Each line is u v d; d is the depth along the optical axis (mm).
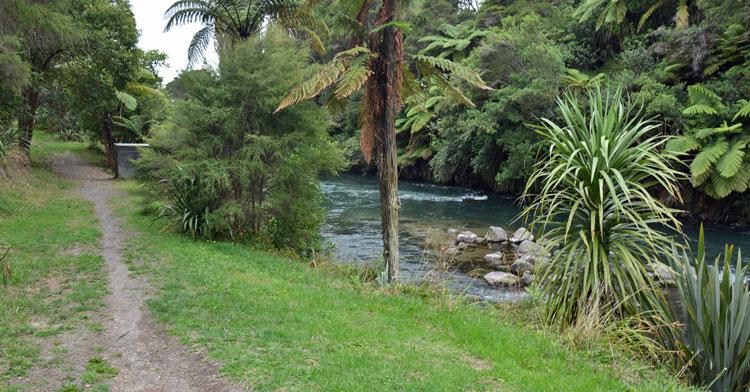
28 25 14000
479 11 32625
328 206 20641
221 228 10266
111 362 4227
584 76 19875
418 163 32500
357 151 33000
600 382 4094
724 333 4379
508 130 21328
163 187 11234
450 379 3881
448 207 20812
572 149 5676
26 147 18156
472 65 21609
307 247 11297
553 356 4672
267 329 4906
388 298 6488
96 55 18500
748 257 12367
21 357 4141
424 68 8711
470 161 26344
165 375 4000
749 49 16547
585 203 5582
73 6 17938
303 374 3885
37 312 5277
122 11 19500
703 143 15961
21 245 8266
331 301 6133
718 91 16250
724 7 16641
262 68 10672
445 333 5203
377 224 16703
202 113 10266
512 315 6457
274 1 14062
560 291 5770
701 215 17266
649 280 5469
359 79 7324
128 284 6574
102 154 28344
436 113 26469
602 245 5684
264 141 10266
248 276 7273
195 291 6262
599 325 5090
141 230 10383
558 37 24031
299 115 10773
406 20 9047
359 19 8484
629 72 18641
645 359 4863
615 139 5621
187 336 4738
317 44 14703
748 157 14898
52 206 12391
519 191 24344
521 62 21141
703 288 4730
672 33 18125
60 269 7094
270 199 10664
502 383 3932
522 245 12812
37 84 17234
